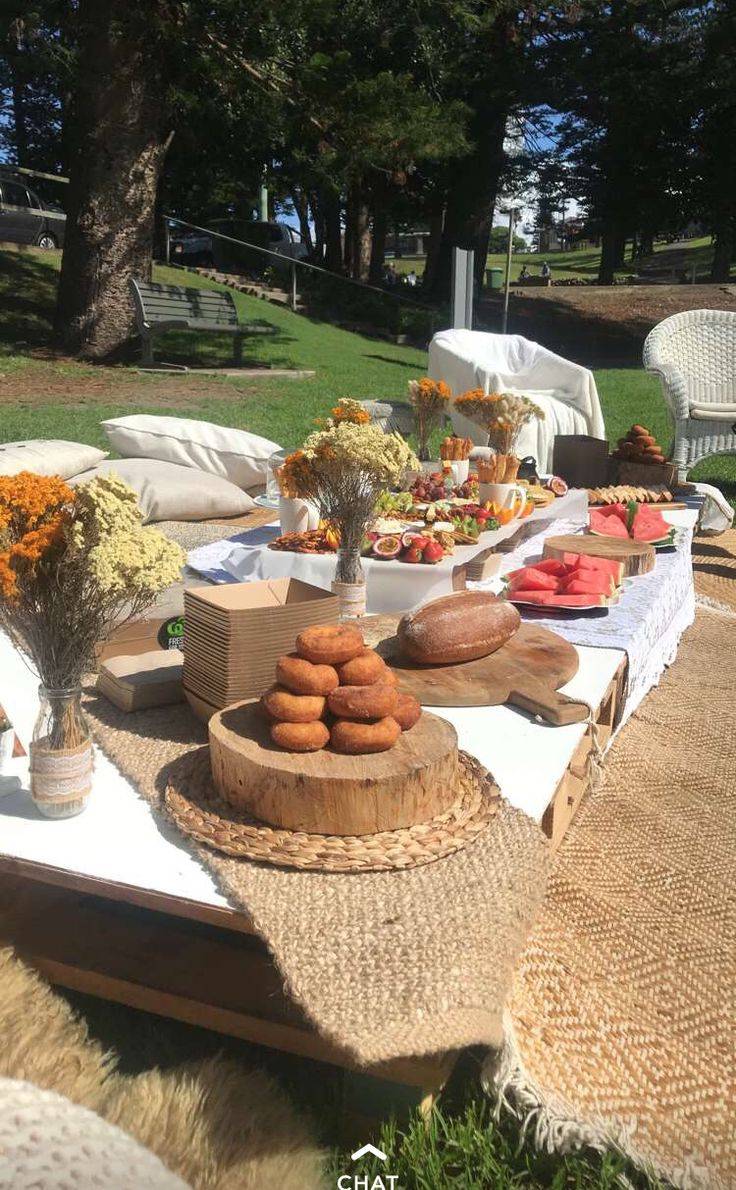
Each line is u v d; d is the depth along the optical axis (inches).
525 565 151.9
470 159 871.7
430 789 70.1
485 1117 66.6
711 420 266.7
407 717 74.1
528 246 2450.8
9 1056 59.6
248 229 935.7
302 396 459.2
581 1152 64.2
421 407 206.1
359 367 595.5
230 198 1087.0
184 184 1012.5
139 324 505.4
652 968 79.9
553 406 287.4
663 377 268.2
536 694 94.6
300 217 1155.3
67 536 64.6
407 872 65.9
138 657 96.0
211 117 572.7
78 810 72.2
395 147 490.3
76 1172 49.6
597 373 635.5
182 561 68.1
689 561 164.2
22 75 870.4
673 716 134.1
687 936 84.7
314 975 57.6
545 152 954.1
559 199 1008.9
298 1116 64.1
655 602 130.1
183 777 75.5
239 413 398.3
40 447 179.2
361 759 69.7
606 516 166.2
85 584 65.8
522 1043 68.9
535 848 70.0
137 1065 69.6
